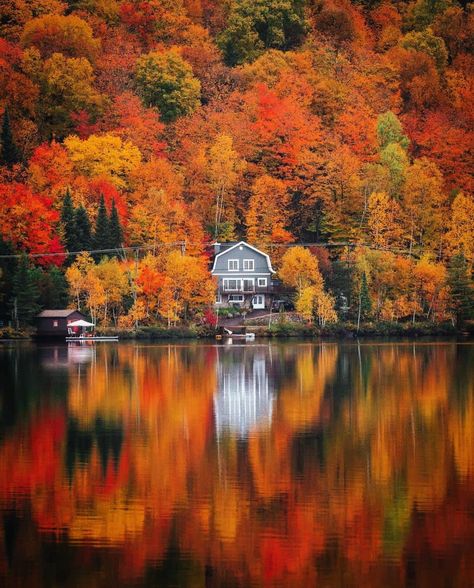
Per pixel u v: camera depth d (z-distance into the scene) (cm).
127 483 5681
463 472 5922
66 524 4962
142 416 7925
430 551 4597
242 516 5069
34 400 8838
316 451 6519
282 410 8244
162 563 4488
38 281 18100
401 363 12488
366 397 9025
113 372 11338
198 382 10306
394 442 6806
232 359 13300
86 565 4469
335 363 12575
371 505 5244
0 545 4688
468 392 9344
